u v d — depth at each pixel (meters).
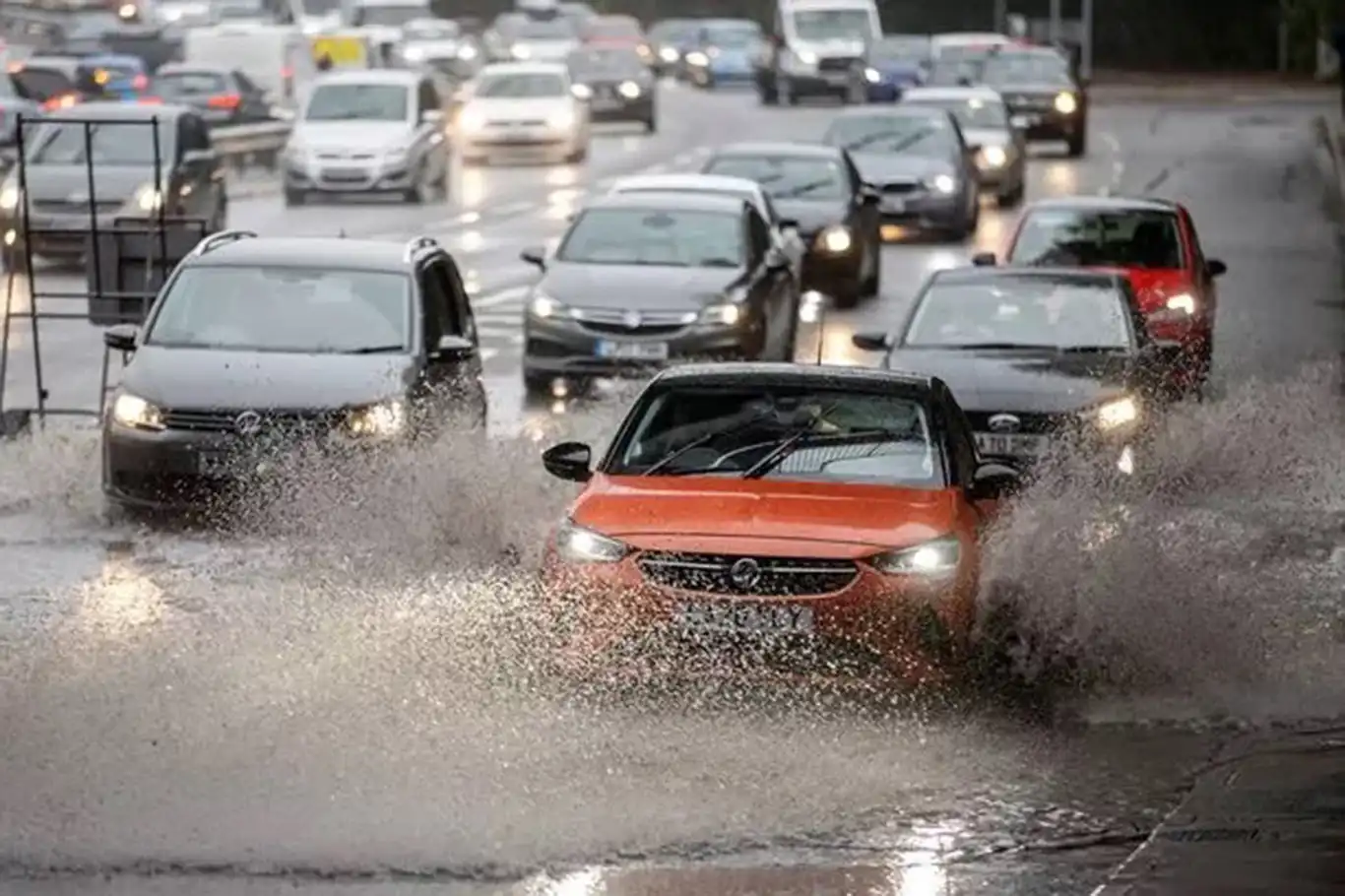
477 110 127.44
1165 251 61.59
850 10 178.62
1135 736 28.20
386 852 23.22
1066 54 156.25
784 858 23.33
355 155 104.69
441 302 46.34
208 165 86.19
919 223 95.56
